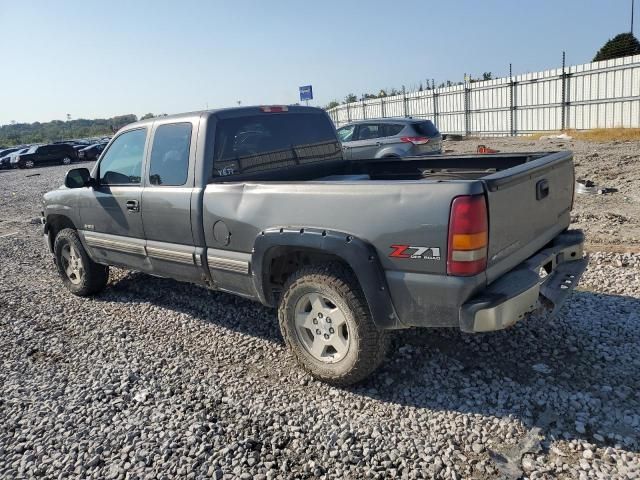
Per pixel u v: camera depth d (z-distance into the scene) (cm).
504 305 296
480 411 329
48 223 623
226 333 477
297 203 357
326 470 289
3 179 2736
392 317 330
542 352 389
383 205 318
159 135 468
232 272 411
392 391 361
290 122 497
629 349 382
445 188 297
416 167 512
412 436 311
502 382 356
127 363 432
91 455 316
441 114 3147
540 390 343
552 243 389
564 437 297
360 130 1325
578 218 782
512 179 318
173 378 402
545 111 2495
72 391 394
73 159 3725
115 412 360
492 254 307
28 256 848
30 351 470
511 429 308
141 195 475
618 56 2778
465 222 290
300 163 502
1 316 563
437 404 341
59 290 646
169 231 456
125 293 610
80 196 552
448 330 432
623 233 686
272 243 369
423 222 304
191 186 432
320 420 334
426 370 379
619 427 301
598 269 551
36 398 386
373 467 287
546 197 370
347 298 342
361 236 329
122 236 514
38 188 2045
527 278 318
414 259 311
